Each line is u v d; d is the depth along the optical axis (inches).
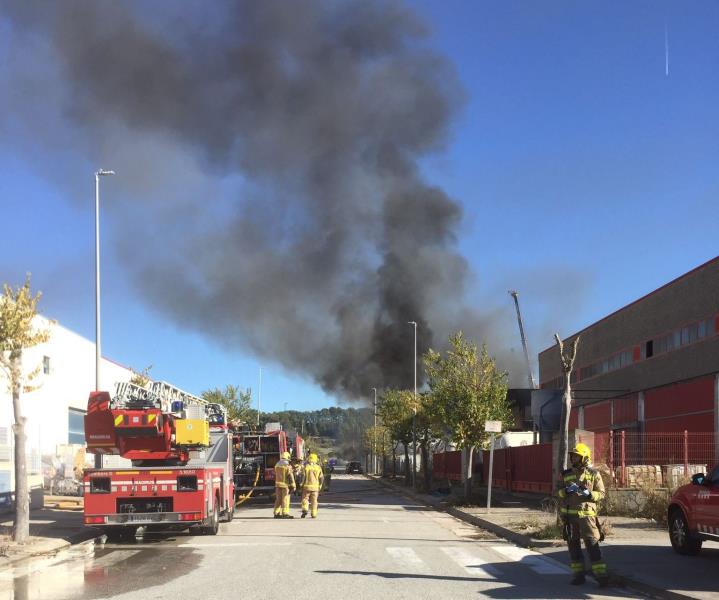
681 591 358.3
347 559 495.8
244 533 677.9
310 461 868.0
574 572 400.5
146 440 658.2
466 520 826.2
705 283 1198.3
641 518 727.1
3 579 429.4
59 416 1171.3
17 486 572.1
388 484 1829.5
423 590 378.6
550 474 966.4
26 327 558.3
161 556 522.3
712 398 1162.6
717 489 448.1
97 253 870.4
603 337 1675.7
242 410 1978.3
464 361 1067.9
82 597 367.6
